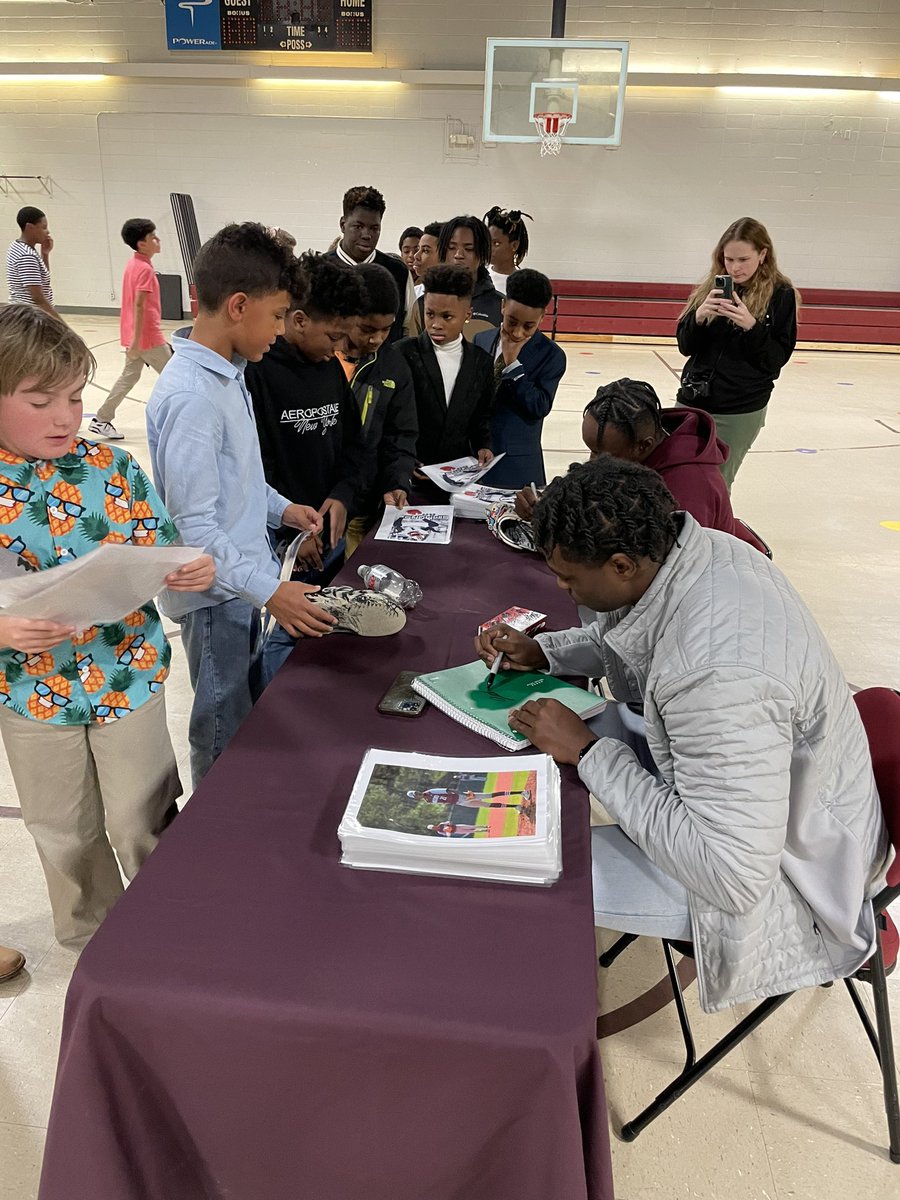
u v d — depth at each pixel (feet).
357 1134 3.11
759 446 20.38
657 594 3.81
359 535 8.52
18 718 4.76
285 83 33.09
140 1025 2.97
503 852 3.46
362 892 3.44
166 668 5.12
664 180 33.65
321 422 7.09
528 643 5.15
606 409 6.27
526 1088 2.88
